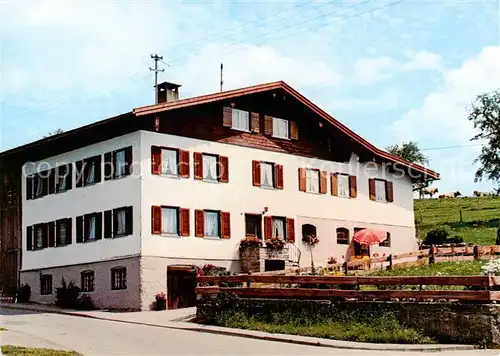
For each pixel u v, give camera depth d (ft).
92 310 105.70
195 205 109.19
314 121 128.88
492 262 87.04
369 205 137.18
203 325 77.61
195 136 110.93
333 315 69.00
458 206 265.95
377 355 56.39
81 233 112.88
